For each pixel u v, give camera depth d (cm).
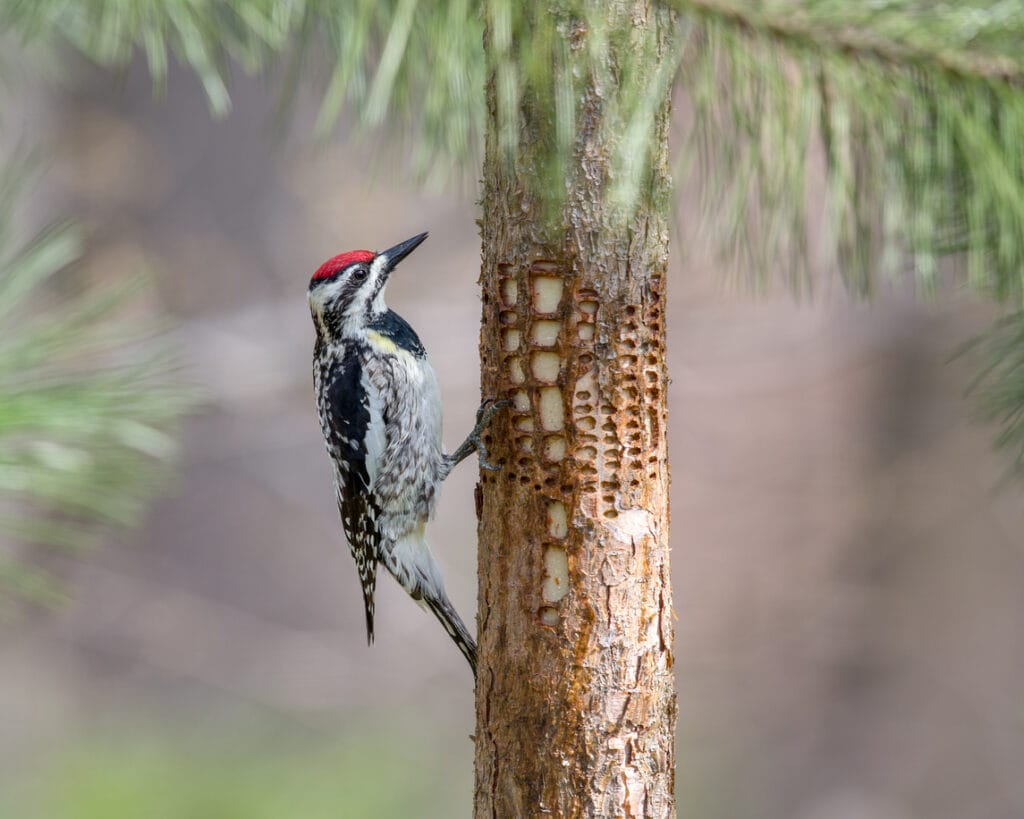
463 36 543
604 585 569
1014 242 593
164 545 2273
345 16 539
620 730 568
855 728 2403
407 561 1016
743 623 2539
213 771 1681
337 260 1031
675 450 2616
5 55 979
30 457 513
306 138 2323
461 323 2334
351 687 2227
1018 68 534
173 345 580
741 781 2338
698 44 573
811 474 2592
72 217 558
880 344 2548
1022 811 2316
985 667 2447
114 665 2197
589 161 557
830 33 529
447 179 663
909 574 2519
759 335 2511
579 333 568
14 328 528
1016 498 2488
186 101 2291
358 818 1728
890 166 588
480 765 594
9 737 1961
